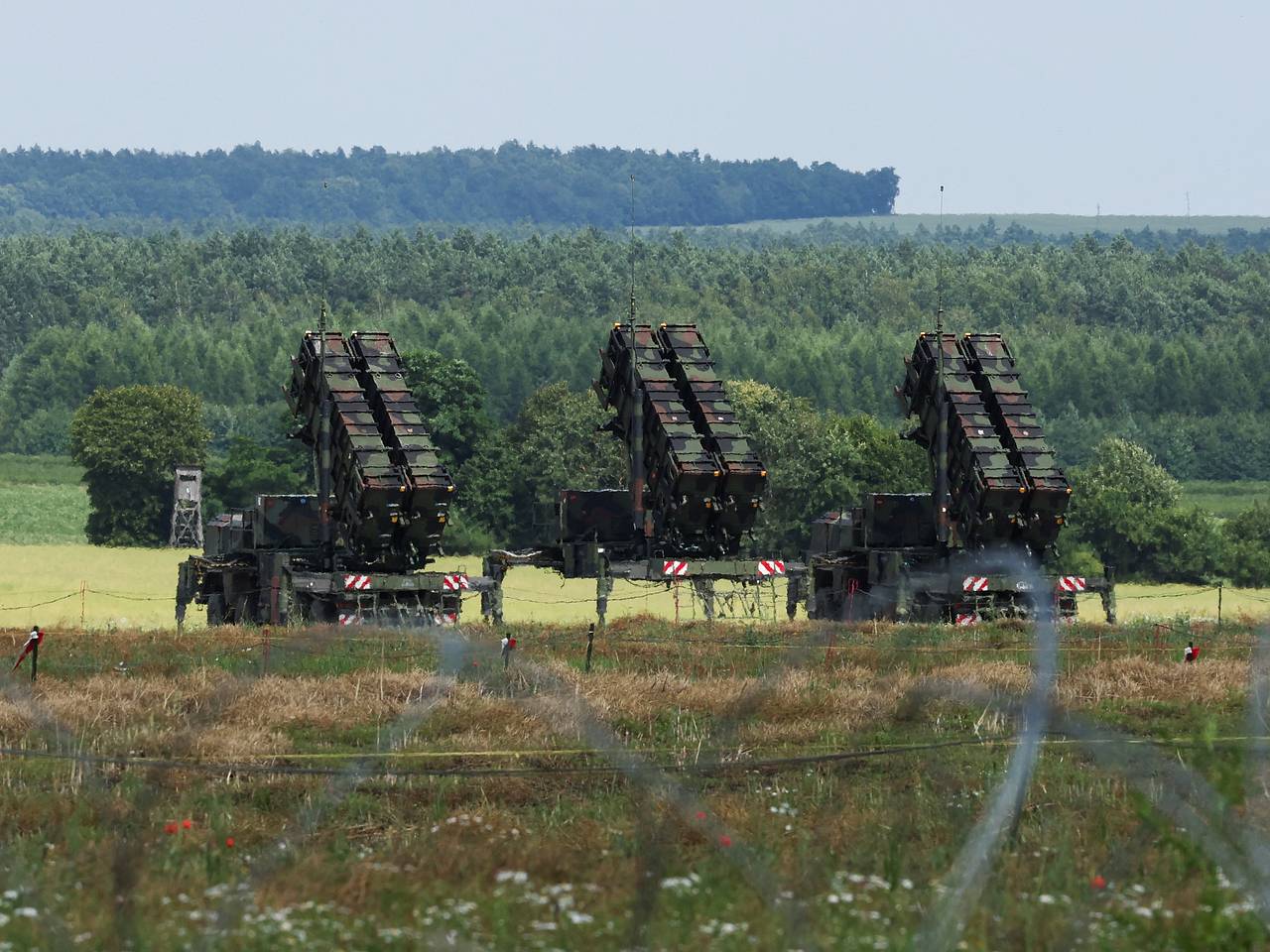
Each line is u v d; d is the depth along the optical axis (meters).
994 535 196.75
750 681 116.31
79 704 104.75
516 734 98.31
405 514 187.38
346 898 61.28
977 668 125.50
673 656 143.25
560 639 157.12
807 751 93.12
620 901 60.84
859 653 142.00
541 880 64.19
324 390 191.12
